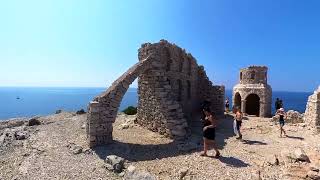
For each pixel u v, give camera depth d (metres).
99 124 18.47
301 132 22.98
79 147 18.14
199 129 24.39
